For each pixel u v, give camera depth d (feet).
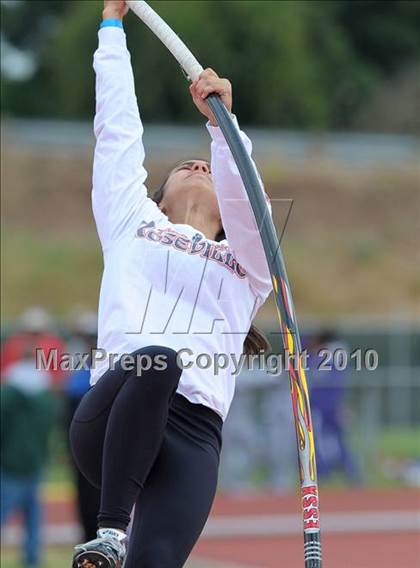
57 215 311.88
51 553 104.12
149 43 357.61
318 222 324.19
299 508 136.46
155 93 360.28
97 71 41.70
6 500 94.63
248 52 380.17
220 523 125.18
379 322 217.97
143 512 36.04
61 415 100.89
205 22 370.94
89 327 96.48
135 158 40.45
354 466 155.94
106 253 39.47
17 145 334.03
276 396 146.00
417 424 179.73
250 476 147.43
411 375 180.55
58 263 287.48
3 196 313.94
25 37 439.22
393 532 119.14
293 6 402.11
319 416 150.82
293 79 389.80
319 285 299.79
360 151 362.94
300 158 351.87
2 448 94.89
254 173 37.27
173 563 35.37
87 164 328.90
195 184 41.37
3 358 99.14
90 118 383.24
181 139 343.87
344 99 410.52
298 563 96.94
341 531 120.16
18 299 274.16
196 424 37.37
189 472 36.37
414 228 324.39
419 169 346.13
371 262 309.63
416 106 397.80
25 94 412.16
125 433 35.09
